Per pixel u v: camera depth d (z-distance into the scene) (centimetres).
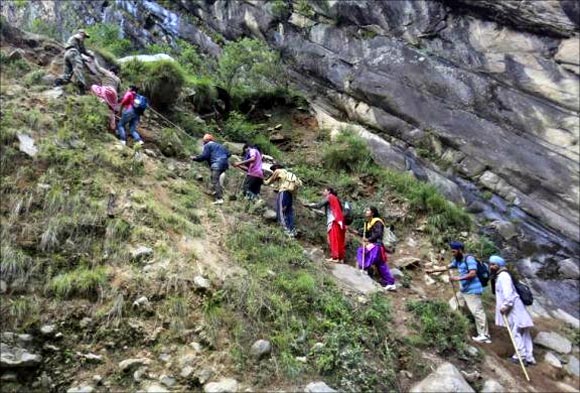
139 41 1797
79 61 809
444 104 1295
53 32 1403
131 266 520
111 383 427
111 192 601
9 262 470
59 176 586
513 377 633
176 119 1015
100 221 551
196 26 1744
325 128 1366
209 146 775
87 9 1797
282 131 1324
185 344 471
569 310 988
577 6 1141
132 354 453
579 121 1140
